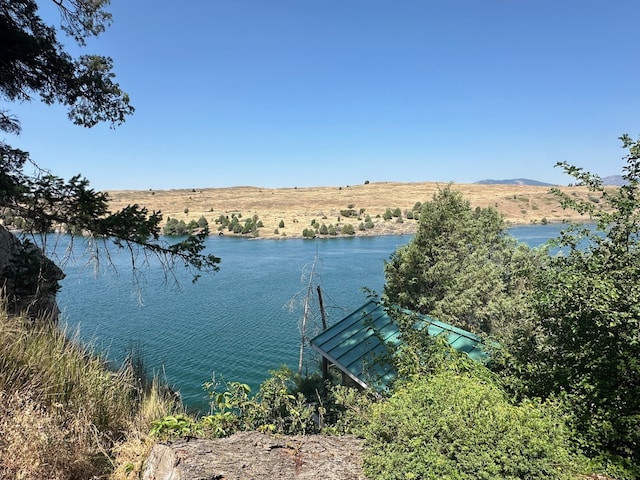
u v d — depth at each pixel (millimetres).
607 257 5227
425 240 16453
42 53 8242
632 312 4312
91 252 7188
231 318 26984
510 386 5270
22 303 6496
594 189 5613
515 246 18453
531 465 2861
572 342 5016
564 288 5012
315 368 19203
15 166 8078
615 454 3924
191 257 7602
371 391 7676
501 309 14008
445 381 3975
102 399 4105
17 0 7980
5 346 3818
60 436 3209
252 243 73312
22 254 6938
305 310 19094
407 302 16281
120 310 28578
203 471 2781
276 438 3650
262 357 20469
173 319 26594
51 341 4430
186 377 17766
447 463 2854
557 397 4664
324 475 3012
